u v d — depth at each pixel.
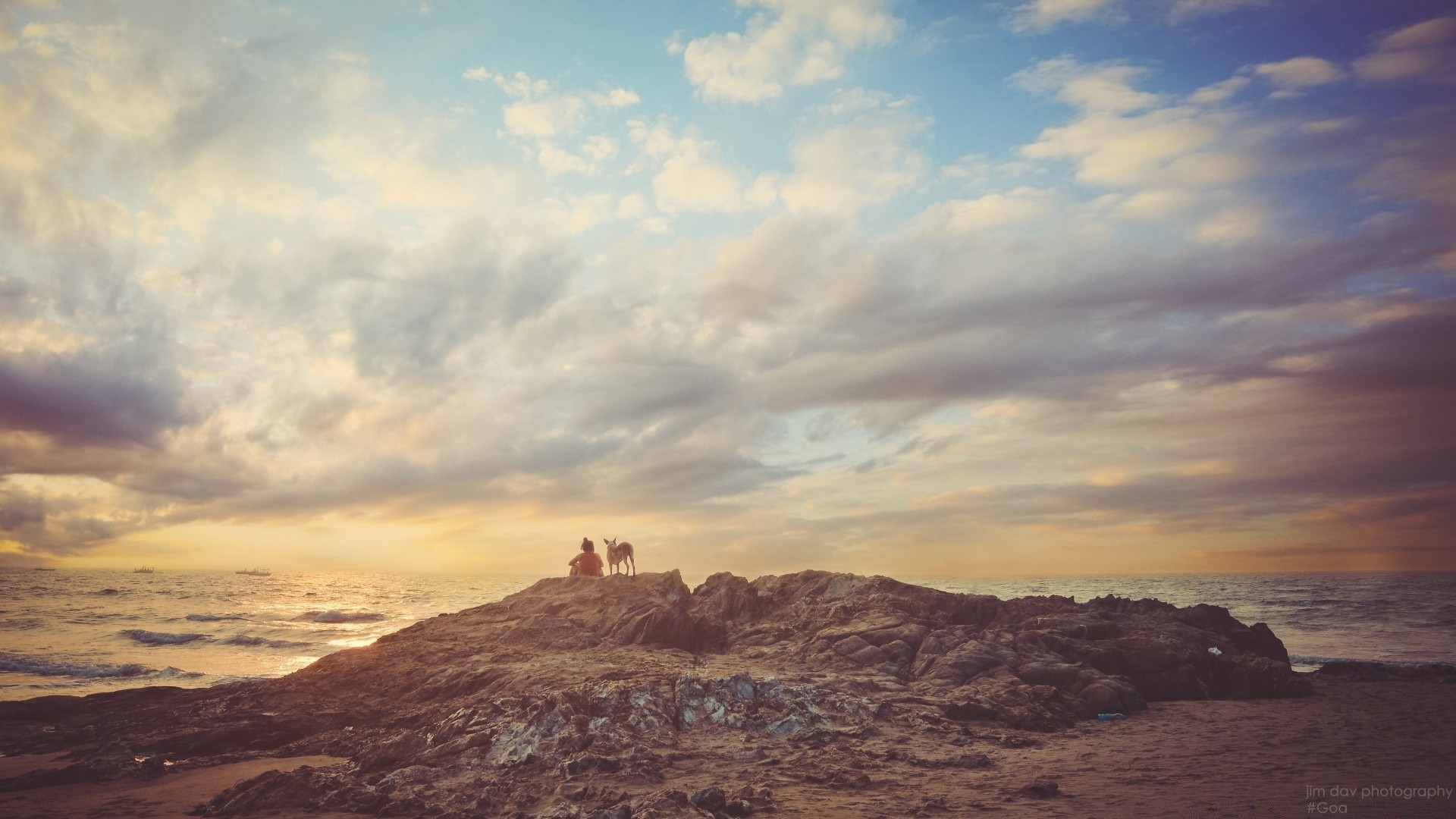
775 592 25.94
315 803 10.10
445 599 87.94
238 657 36.06
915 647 19.58
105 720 17.28
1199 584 119.38
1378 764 11.59
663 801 8.89
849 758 11.70
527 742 12.18
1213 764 11.64
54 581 139.50
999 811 9.14
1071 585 120.44
